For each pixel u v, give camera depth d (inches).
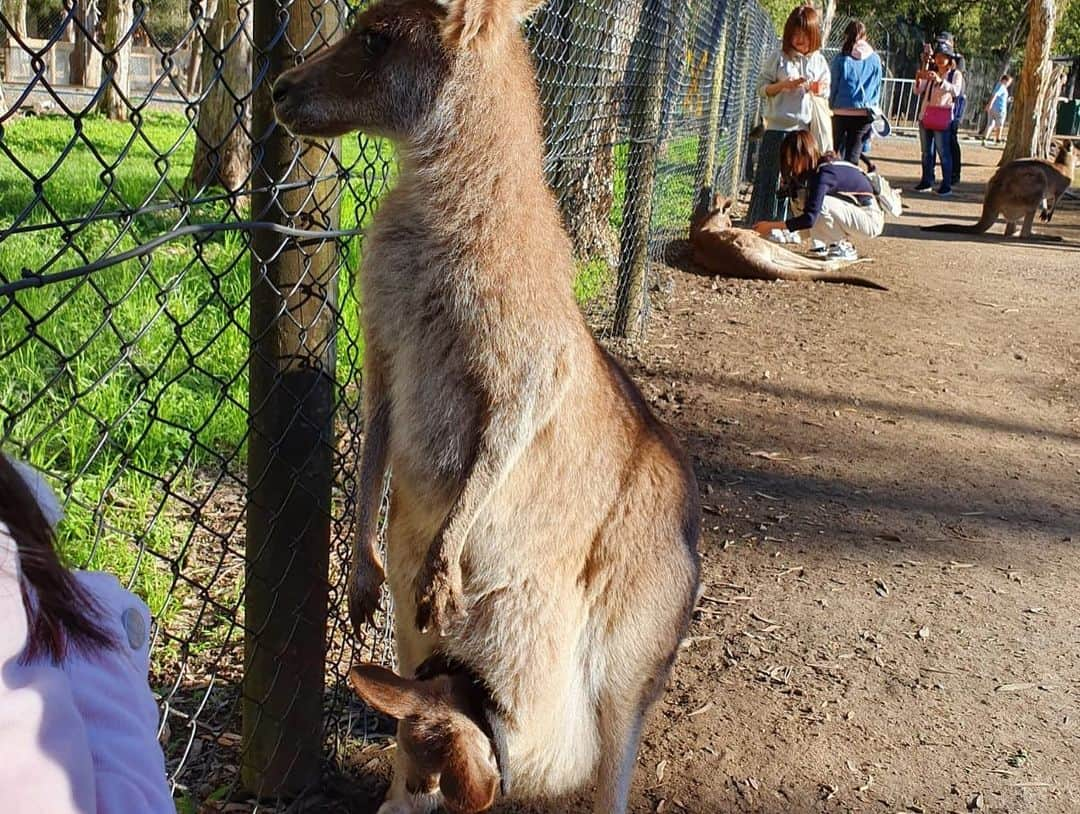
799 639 94.2
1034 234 321.4
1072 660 94.6
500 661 65.2
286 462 63.8
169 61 51.5
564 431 65.4
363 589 65.6
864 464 132.6
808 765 79.0
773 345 178.2
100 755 31.4
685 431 136.8
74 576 34.1
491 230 61.7
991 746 82.6
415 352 63.1
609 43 125.0
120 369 108.7
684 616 72.2
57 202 173.6
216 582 85.1
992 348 188.4
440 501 64.5
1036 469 136.6
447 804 60.1
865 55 272.5
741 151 351.6
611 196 164.6
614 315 167.8
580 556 67.6
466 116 62.1
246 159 178.7
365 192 81.4
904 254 268.4
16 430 90.6
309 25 62.5
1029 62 408.5
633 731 70.7
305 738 67.8
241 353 118.9
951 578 106.9
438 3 61.9
